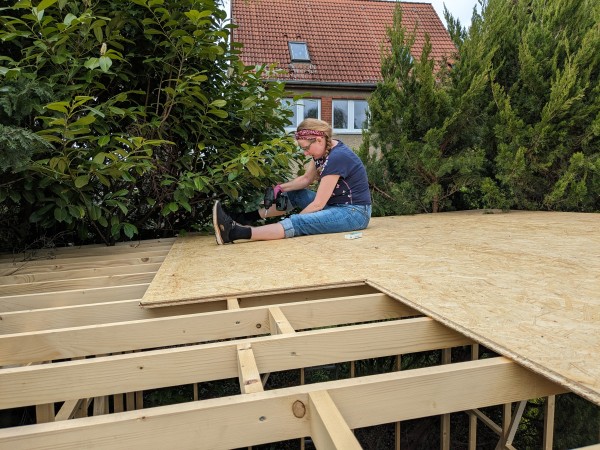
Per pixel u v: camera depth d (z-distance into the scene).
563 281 1.51
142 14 2.69
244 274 1.80
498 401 0.85
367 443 2.88
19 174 2.26
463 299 1.31
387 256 2.09
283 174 3.74
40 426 0.68
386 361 3.12
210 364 0.97
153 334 1.20
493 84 4.46
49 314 1.36
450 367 0.84
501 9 4.58
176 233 3.50
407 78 4.72
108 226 2.97
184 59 2.77
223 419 0.72
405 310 1.42
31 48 2.24
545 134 4.21
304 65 11.13
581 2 4.43
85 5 2.53
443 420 2.25
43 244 2.86
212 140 3.08
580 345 0.93
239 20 11.80
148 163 2.52
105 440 0.69
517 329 1.04
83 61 2.51
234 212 3.60
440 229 3.13
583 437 2.38
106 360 0.92
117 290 1.67
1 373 0.88
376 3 13.36
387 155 4.82
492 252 2.12
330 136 3.06
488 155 4.81
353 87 10.98
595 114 4.19
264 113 3.28
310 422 0.75
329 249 2.36
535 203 4.62
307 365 1.02
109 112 2.60
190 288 1.58
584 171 4.25
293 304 1.32
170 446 0.71
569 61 4.06
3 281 1.97
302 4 12.80
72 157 2.39
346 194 3.06
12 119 2.06
